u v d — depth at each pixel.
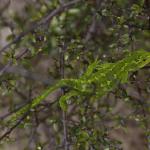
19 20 4.48
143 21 3.82
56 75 4.37
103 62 3.62
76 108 4.88
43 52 3.85
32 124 4.20
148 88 3.83
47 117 4.50
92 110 4.02
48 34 3.77
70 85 3.24
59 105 3.73
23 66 4.48
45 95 3.38
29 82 4.70
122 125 4.02
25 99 4.87
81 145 3.65
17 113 3.56
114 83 3.28
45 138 5.32
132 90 4.56
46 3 4.50
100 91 3.37
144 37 4.42
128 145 5.95
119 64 3.19
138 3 3.89
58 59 3.86
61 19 3.95
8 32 5.29
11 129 3.63
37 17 4.27
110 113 4.23
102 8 3.94
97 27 4.63
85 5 4.23
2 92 3.86
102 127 3.97
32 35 3.67
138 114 4.05
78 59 3.80
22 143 5.69
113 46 3.80
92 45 4.39
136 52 3.20
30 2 4.68
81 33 4.47
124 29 3.77
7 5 4.75
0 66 4.05
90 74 3.23
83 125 3.73
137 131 6.02
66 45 3.85
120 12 3.93
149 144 3.73
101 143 3.65
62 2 4.18
